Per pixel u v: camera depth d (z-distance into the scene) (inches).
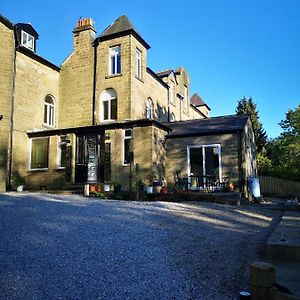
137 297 178.9
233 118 852.6
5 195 555.8
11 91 773.9
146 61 957.2
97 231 294.8
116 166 732.0
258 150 1683.1
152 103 993.5
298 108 1626.5
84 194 623.8
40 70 877.8
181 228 324.8
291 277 194.1
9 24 783.1
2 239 261.7
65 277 199.8
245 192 717.9
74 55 941.2
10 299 174.2
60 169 773.9
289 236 262.7
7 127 757.3
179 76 1262.3
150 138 710.5
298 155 1582.2
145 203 492.1
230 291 187.6
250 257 239.3
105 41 904.9
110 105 882.1
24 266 212.8
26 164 807.7
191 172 764.6
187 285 194.4
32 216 347.6
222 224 357.7
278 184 1099.9
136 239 276.7
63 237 272.8
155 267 219.0
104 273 207.0
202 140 765.9
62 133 788.6
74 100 921.5
